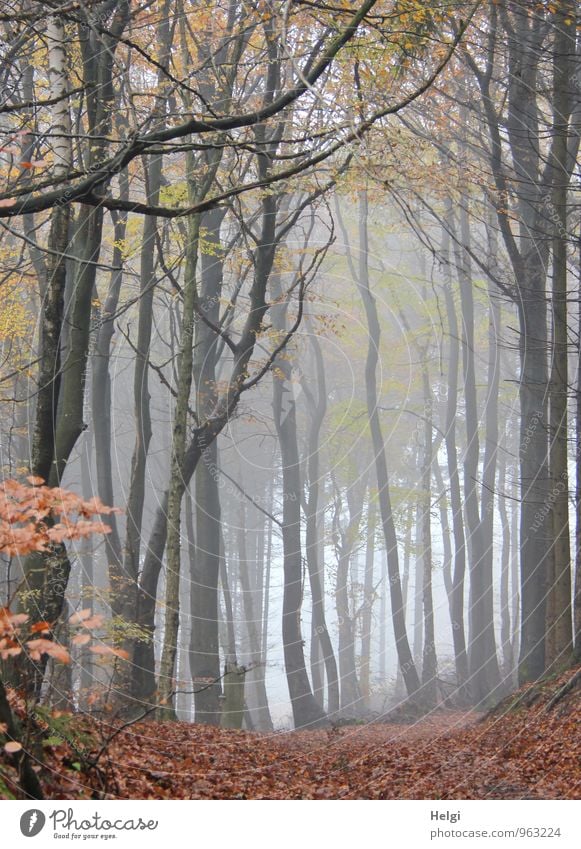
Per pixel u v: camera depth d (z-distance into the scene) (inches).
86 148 493.4
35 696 266.8
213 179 565.3
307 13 396.8
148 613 595.5
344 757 432.8
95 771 261.6
